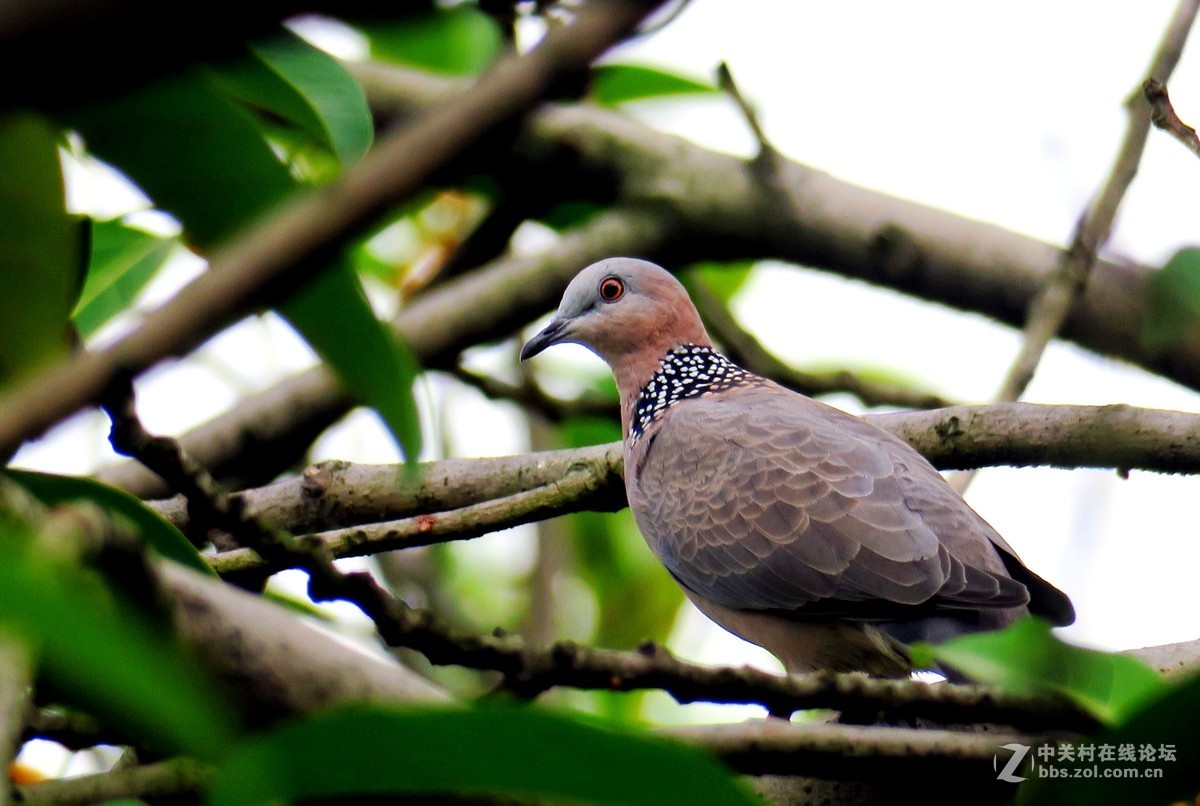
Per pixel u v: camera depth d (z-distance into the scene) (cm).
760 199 1278
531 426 1399
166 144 502
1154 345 1172
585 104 1280
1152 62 898
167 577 389
